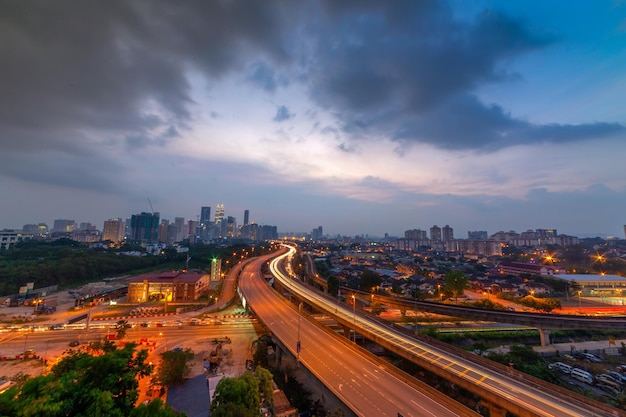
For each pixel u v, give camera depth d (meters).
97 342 76.38
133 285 134.75
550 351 87.81
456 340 95.44
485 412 57.22
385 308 127.62
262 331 95.75
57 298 138.62
